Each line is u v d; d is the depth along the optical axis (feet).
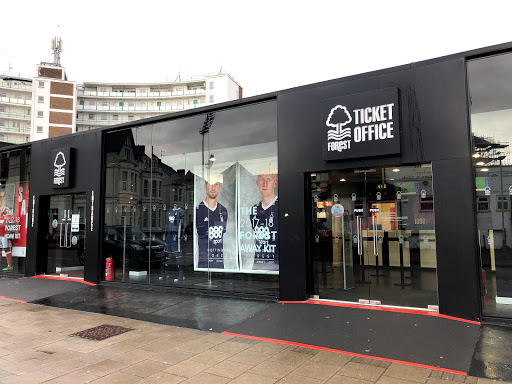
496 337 16.76
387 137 21.31
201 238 29.55
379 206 22.59
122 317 23.13
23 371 14.73
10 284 35.19
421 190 21.35
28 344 18.15
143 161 32.99
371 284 22.59
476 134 19.88
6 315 24.23
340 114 22.84
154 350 17.02
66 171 35.96
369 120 21.90
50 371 14.70
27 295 30.53
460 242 19.38
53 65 252.21
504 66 19.56
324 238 24.16
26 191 40.22
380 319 19.69
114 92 282.36
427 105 20.68
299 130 24.58
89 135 35.37
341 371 14.21
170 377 13.99
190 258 29.84
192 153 30.58
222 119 29.37
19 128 250.16
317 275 24.25
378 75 22.17
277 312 22.17
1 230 42.01
